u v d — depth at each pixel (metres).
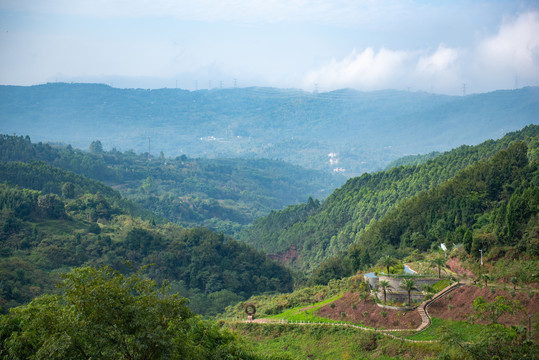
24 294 173.25
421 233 183.38
